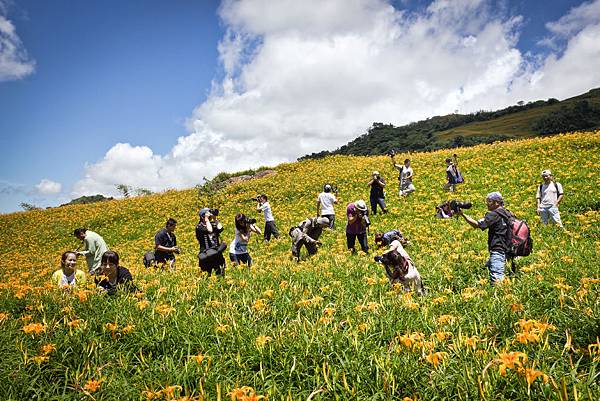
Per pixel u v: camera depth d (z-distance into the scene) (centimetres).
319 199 1277
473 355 271
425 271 643
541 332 272
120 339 367
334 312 389
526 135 10994
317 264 756
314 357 308
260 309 400
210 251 704
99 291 482
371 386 268
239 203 2386
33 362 310
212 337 355
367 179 2297
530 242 568
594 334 304
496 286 485
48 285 497
